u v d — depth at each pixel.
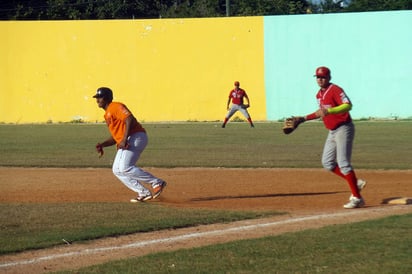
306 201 35.78
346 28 107.56
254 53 110.12
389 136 77.88
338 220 29.53
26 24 112.25
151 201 35.81
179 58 111.38
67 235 26.84
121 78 112.31
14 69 112.62
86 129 96.12
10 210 32.62
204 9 152.62
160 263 22.41
